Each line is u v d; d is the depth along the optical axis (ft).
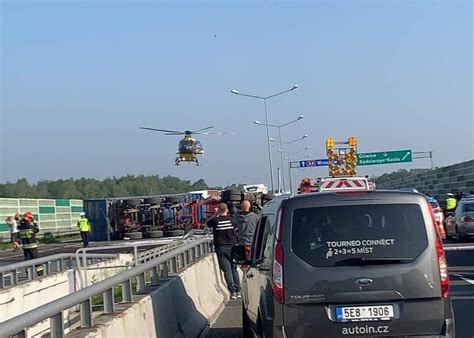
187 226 148.36
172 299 33.99
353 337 22.86
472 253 79.46
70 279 54.80
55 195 396.98
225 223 50.78
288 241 23.39
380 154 257.75
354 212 23.48
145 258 59.98
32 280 51.93
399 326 22.90
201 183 306.35
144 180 407.85
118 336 23.72
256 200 107.34
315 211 23.54
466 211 98.84
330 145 101.14
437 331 23.06
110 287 24.95
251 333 33.94
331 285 22.91
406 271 23.00
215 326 40.98
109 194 401.08
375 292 22.90
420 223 23.47
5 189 384.27
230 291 51.39
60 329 20.38
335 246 23.20
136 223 152.46
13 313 47.14
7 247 150.92
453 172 198.90
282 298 23.13
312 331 22.95
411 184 271.08
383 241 23.24
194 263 46.01
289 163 204.23
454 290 49.62
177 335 32.83
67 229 220.64
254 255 30.27
